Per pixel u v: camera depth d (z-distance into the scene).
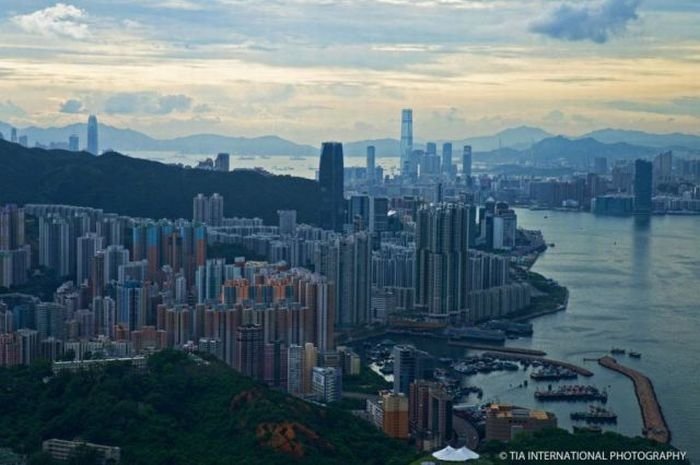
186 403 189.88
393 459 176.12
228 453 170.25
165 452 166.50
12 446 172.00
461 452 172.88
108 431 174.50
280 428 175.25
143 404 185.00
